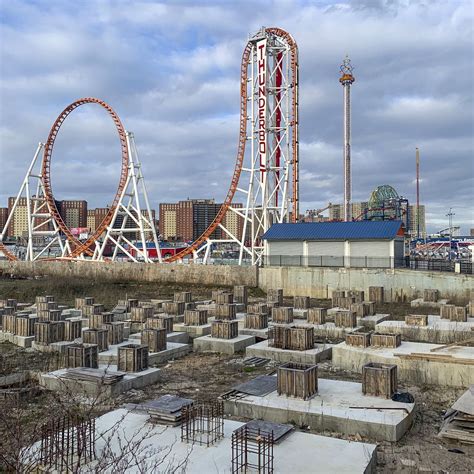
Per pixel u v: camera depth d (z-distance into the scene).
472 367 18.83
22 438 13.02
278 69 66.75
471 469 12.15
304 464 11.32
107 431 12.01
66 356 20.20
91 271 67.81
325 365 22.59
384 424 13.81
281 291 42.16
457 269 46.81
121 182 73.38
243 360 23.47
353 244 51.78
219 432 13.03
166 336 26.06
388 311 37.53
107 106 72.69
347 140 77.31
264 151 64.81
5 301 38.28
